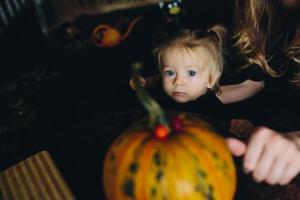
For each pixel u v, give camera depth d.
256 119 0.81
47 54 1.33
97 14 1.57
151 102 0.31
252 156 0.35
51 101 1.09
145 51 1.29
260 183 0.40
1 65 1.25
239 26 0.81
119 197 0.33
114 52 1.32
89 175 0.43
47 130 0.97
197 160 0.32
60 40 1.42
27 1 1.55
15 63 1.27
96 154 0.46
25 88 1.14
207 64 0.76
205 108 0.80
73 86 1.16
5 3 1.36
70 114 1.03
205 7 1.41
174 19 1.38
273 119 0.80
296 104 0.80
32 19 1.52
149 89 0.89
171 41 0.76
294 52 0.72
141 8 1.58
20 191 0.40
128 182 0.32
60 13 1.58
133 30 1.42
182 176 0.31
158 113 0.32
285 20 0.74
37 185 0.41
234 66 0.86
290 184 0.39
